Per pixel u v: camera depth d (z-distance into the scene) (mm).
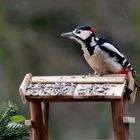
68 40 18609
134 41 18734
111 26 19047
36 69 18203
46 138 7352
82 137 17453
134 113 16875
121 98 6777
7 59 18000
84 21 19156
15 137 6496
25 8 19016
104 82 7035
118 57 7891
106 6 19203
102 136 17031
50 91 6973
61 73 18344
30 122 7152
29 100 7016
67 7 19219
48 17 18984
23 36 18547
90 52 7969
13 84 17594
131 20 19031
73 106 17812
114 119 6941
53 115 17859
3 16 18797
